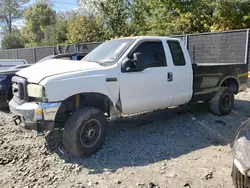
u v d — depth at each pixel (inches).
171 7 717.9
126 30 759.1
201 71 231.3
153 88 197.2
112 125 226.8
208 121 236.7
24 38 1588.3
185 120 239.9
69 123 160.1
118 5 759.1
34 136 202.8
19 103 169.9
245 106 291.3
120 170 149.3
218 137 199.0
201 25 615.2
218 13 569.6
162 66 203.5
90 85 165.9
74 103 168.7
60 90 155.9
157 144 185.6
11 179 141.1
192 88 226.5
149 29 734.5
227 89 252.7
